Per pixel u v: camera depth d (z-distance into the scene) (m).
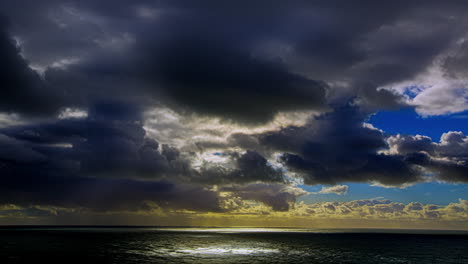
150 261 70.12
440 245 133.00
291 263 69.88
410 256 87.44
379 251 101.75
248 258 78.31
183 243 129.38
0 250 90.19
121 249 98.06
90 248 99.88
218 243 133.12
